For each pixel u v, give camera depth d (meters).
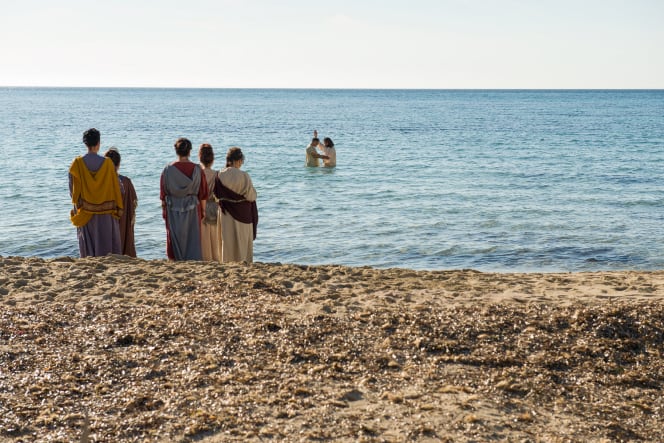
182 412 4.52
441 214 17.80
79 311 6.46
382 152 37.09
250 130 58.62
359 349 5.66
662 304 6.65
